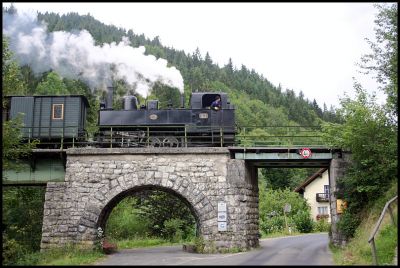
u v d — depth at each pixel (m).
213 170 19.25
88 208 19.05
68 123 22.34
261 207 42.59
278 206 42.66
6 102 22.34
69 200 19.16
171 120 22.77
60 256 16.16
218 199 18.98
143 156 19.45
